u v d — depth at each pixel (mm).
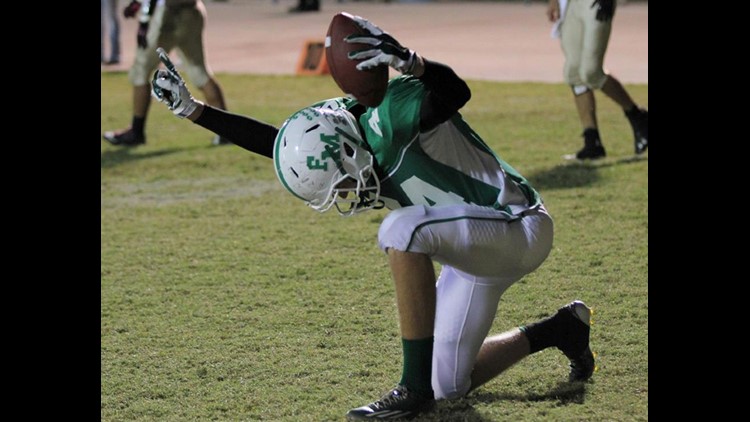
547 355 8875
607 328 9484
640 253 11789
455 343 7508
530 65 28781
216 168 17328
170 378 8609
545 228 7582
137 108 19016
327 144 7078
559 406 7820
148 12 18359
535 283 10844
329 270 11625
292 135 7133
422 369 7289
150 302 10656
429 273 7180
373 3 49781
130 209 14703
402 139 7117
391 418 7352
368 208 7492
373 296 10664
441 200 7309
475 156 7426
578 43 16250
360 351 9109
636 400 7918
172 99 7504
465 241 7168
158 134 20328
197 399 8156
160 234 13367
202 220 14047
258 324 9906
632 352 8891
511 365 7969
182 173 16984
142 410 7973
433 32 36594
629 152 17188
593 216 13422
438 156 7254
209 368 8797
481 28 37688
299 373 8641
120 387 8438
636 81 25047
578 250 11977
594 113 16703
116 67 30344
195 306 10500
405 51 6633
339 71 6871
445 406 7699
